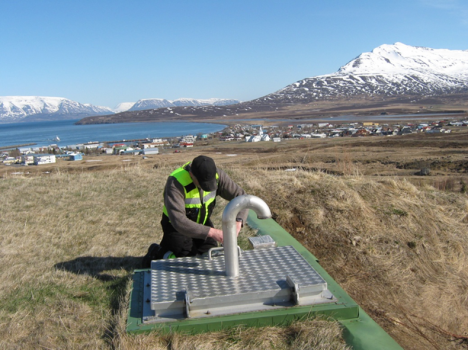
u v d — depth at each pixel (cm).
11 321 254
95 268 340
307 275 266
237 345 223
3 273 326
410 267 388
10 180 704
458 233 449
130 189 610
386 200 491
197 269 279
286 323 240
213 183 282
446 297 361
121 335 227
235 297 242
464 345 302
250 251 311
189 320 235
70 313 265
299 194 511
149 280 286
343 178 587
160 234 423
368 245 412
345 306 250
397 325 308
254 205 254
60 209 514
